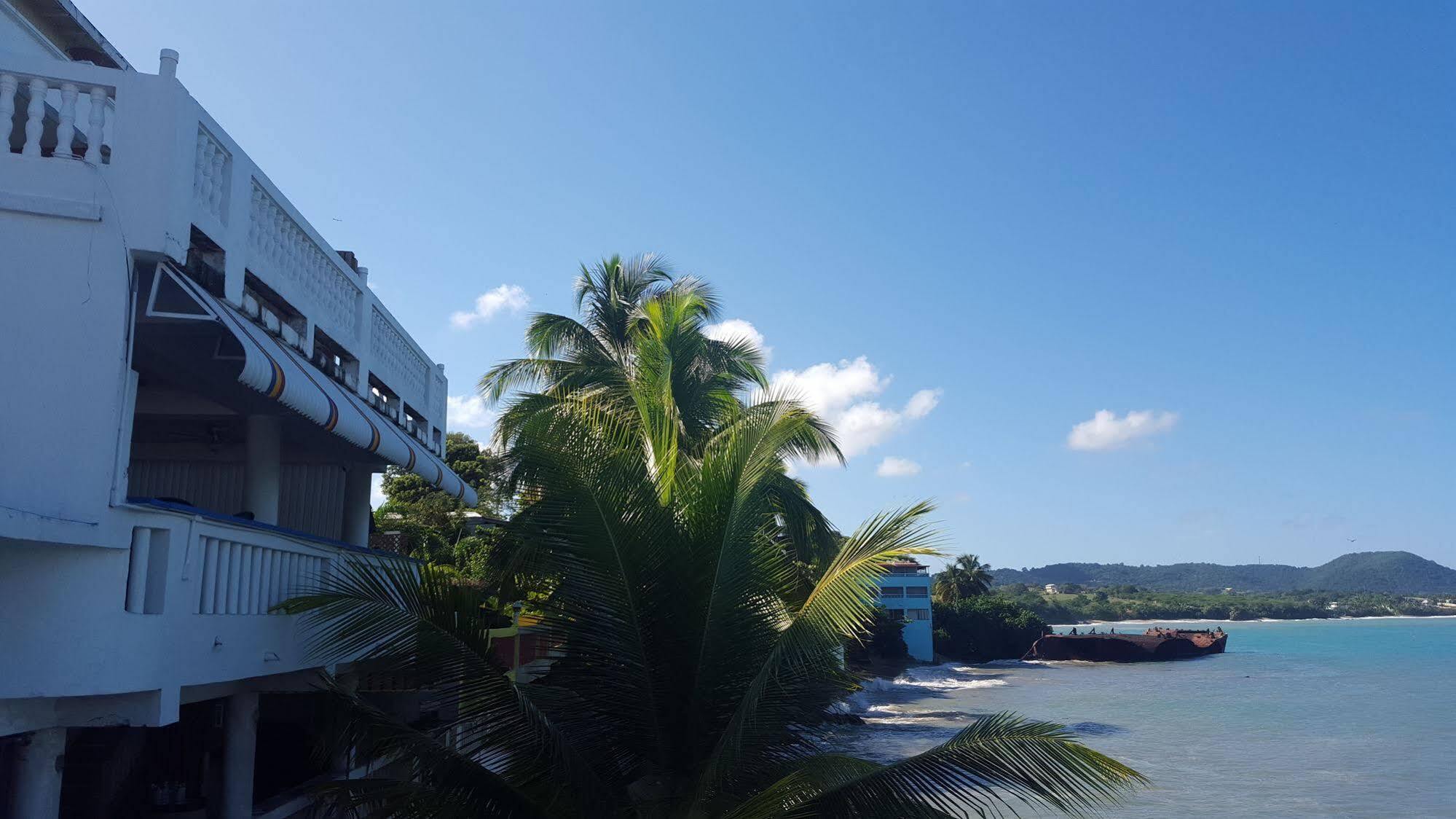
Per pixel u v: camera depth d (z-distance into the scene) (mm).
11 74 7293
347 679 11922
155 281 7371
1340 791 35781
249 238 9430
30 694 6418
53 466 6812
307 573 10062
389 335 14391
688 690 9305
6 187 7172
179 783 10531
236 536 8391
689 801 8680
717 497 9523
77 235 7180
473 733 8883
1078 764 7855
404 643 8672
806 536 19250
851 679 9492
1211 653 132000
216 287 8453
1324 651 147625
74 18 11586
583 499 9094
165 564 7305
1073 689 80750
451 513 30812
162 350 9047
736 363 24047
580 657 9422
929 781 8062
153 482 12938
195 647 7703
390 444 10531
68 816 9539
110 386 7000
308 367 10188
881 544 8898
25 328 7012
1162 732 53594
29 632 6484
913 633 104312
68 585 6625
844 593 8758
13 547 6523
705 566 9344
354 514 13992
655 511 9336
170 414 11250
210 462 13008
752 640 9453
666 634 9344
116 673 6727
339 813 11188
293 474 14180
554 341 24703
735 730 8320
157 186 7379
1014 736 8117
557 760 8445
